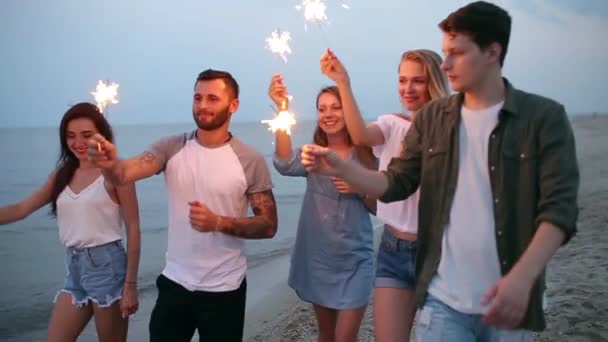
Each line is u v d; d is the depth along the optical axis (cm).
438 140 254
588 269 694
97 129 389
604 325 509
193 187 373
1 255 1351
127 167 354
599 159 2464
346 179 250
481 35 232
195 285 367
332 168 246
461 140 247
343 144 432
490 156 238
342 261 413
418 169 271
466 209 244
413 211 344
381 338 342
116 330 396
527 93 240
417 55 358
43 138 9825
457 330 248
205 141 382
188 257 371
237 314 378
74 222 385
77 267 389
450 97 259
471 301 244
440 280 254
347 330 409
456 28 236
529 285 206
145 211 2053
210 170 373
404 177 269
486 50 235
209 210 356
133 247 388
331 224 413
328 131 426
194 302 371
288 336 614
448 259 251
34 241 1522
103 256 386
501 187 236
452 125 249
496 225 237
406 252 346
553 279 661
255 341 608
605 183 1588
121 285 392
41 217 1862
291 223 1770
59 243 1500
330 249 414
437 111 260
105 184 384
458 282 247
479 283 243
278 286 898
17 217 396
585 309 548
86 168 394
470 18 233
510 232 235
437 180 254
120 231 396
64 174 392
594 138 4406
